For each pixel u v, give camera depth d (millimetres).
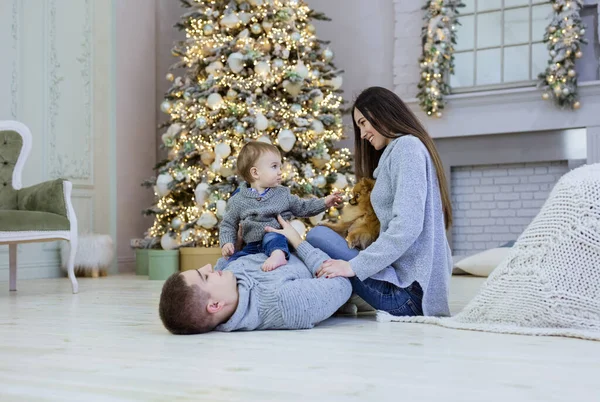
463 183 5863
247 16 5207
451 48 5758
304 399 1209
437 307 2387
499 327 2068
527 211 5621
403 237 2209
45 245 5367
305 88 5207
